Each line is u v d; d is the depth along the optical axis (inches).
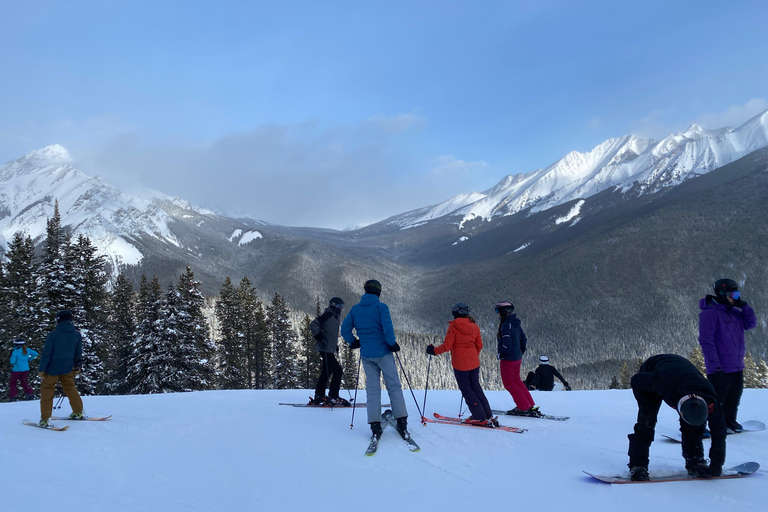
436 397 422.6
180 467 201.9
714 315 255.3
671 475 185.8
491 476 190.1
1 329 1157.7
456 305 295.0
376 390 249.1
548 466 202.4
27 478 180.1
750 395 393.7
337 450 228.7
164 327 1228.5
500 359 325.1
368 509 157.6
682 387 173.2
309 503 163.3
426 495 169.6
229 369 1587.1
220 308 1635.1
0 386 1134.4
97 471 193.3
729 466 197.2
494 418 279.1
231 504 161.9
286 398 400.2
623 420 304.5
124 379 1386.6
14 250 1230.3
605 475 188.1
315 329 339.0
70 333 287.0
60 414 314.0
